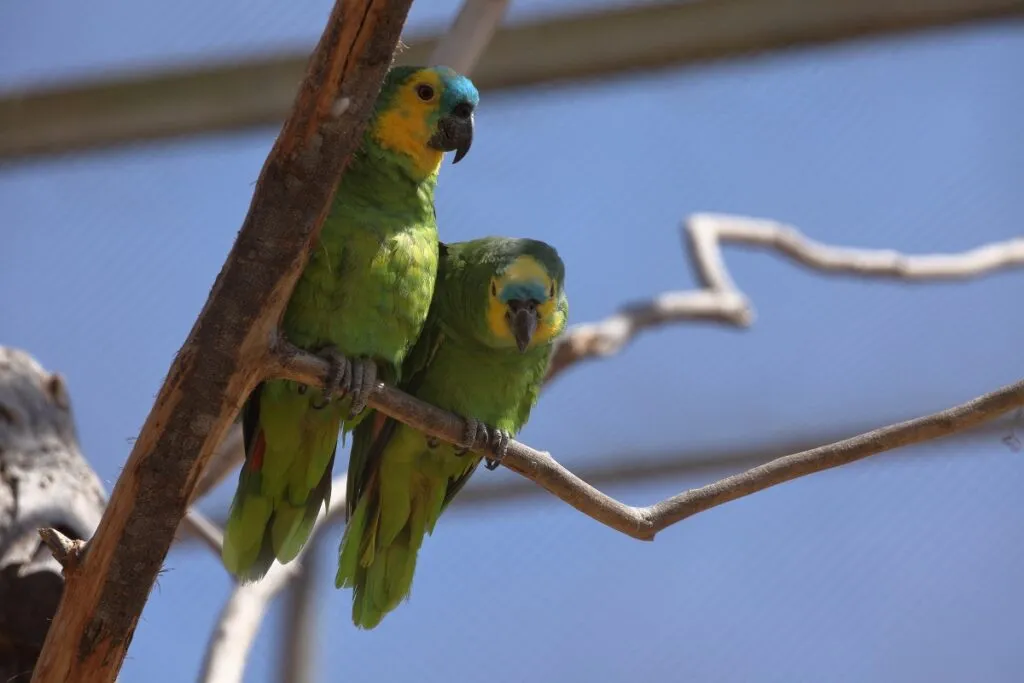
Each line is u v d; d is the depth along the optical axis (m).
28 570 7.10
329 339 6.86
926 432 6.07
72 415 8.08
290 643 12.27
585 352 10.08
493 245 7.70
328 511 7.98
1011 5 11.70
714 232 11.48
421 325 7.22
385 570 7.79
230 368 5.45
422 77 7.44
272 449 7.11
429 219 7.38
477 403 7.59
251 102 11.65
